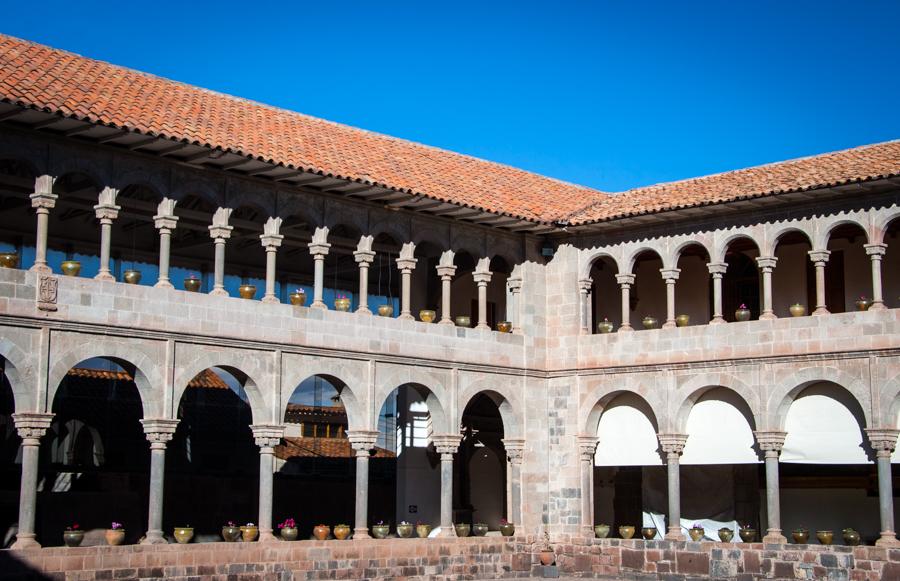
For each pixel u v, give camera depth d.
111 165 36.91
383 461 53.28
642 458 45.31
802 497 46.72
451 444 43.88
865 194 40.94
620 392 45.78
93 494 41.78
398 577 41.59
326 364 41.03
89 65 40.16
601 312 51.25
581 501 45.66
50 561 33.84
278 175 39.69
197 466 48.09
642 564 43.62
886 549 38.91
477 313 50.72
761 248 42.88
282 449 54.16
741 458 43.12
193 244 45.28
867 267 45.88
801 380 41.50
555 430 46.59
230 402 49.66
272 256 40.31
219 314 38.53
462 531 44.25
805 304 46.97
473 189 45.31
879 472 39.78
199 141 36.75
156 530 36.50
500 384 45.59
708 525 48.19
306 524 48.91
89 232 43.16
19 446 42.47
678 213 43.69
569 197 49.44
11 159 36.75
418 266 48.88
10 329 34.31
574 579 43.84
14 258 35.53
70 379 45.03
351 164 41.75
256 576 38.06
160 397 37.03
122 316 36.38
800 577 40.38
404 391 48.38
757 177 44.50
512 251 46.81
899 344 39.69
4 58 37.00
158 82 41.97
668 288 44.91
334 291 49.91
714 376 43.34
